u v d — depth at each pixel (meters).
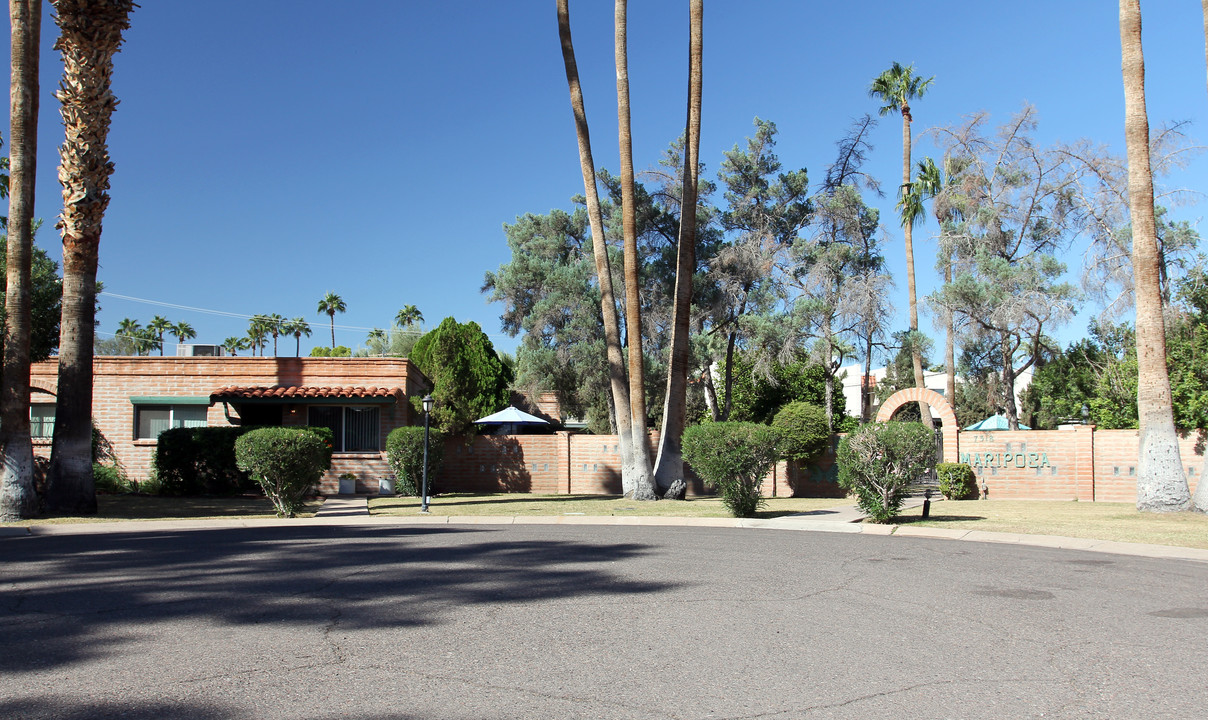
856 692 5.18
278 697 5.00
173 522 15.27
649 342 35.72
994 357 37.44
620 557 10.85
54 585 8.60
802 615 7.37
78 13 16.03
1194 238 26.67
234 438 21.92
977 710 4.86
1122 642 6.46
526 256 38.72
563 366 36.00
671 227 35.75
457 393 26.67
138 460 24.38
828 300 33.16
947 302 30.73
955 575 9.59
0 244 19.95
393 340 54.75
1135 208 17.64
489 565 10.09
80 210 16.39
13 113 15.71
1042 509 19.05
